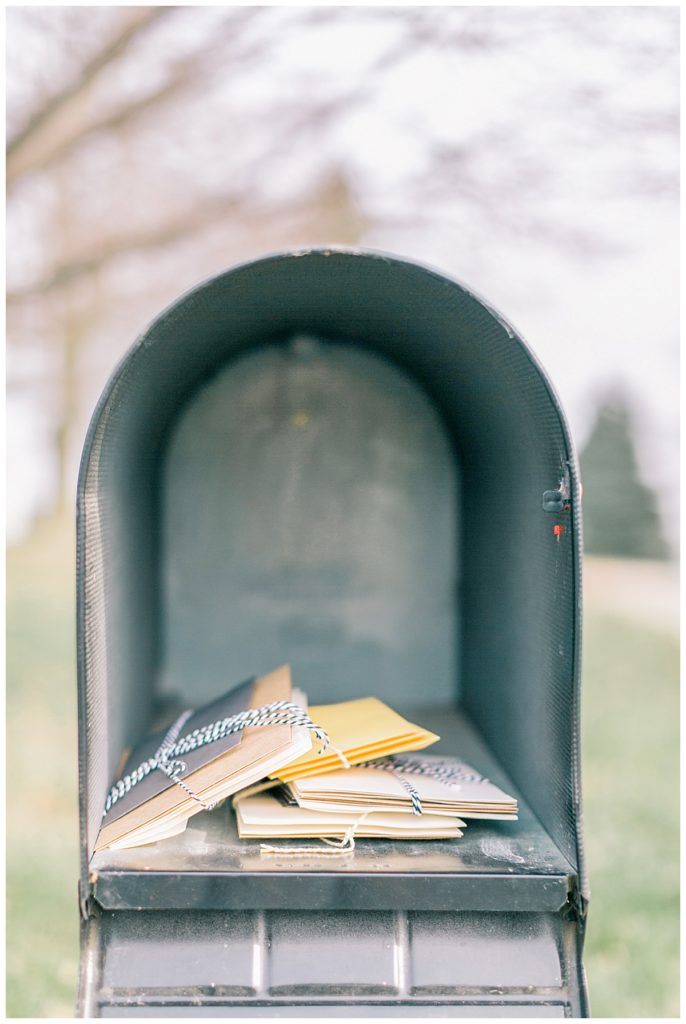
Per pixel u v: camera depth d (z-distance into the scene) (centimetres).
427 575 221
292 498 219
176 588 217
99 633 143
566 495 129
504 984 129
